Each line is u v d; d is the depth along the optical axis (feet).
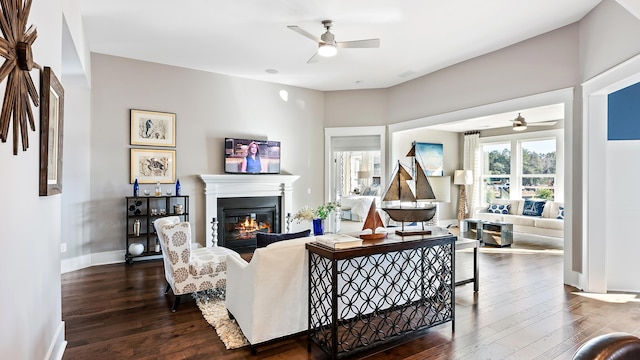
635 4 7.93
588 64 12.23
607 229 12.62
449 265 10.15
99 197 15.99
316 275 8.36
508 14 12.31
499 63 15.55
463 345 8.46
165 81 17.58
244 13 12.21
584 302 11.33
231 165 19.12
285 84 21.25
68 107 15.20
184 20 12.74
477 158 29.40
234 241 19.40
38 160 6.30
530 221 23.20
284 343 8.56
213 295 11.82
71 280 13.57
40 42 6.32
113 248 16.35
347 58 16.69
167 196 16.83
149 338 8.77
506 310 10.68
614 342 2.73
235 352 8.09
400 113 20.95
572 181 13.04
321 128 22.76
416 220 9.21
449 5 11.66
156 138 17.29
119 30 13.53
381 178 21.93
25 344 5.54
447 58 16.75
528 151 26.71
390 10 12.01
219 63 17.47
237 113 19.67
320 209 15.11
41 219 6.49
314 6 11.72
